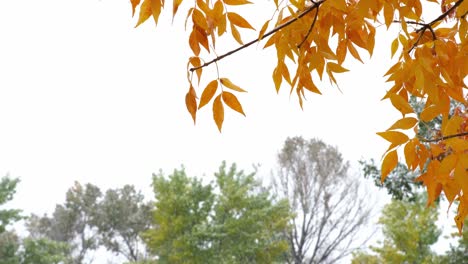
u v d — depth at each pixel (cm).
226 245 2159
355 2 183
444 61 162
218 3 164
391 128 137
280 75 172
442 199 1120
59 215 4244
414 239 1942
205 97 165
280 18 165
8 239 2698
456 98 149
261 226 2220
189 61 171
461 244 1742
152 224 3772
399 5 149
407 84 171
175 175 2294
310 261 2952
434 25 184
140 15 163
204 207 2244
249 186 2425
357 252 2330
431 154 142
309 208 3022
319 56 157
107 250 3984
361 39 174
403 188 1106
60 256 2750
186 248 2117
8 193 2597
